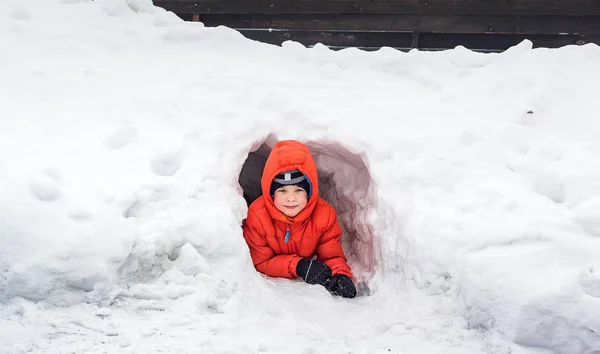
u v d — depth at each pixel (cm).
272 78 405
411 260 296
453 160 330
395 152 344
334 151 387
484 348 249
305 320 285
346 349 253
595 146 338
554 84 393
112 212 272
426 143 345
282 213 355
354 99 389
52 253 250
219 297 272
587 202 284
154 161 314
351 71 427
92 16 438
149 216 286
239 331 254
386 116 371
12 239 251
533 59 420
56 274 249
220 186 316
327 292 326
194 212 290
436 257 282
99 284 255
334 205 430
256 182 463
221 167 326
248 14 688
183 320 251
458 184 317
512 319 247
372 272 345
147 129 336
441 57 435
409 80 420
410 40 680
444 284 281
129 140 327
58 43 397
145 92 367
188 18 702
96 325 239
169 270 276
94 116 338
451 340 256
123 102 355
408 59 429
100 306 254
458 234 282
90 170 295
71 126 325
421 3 651
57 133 317
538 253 260
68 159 298
